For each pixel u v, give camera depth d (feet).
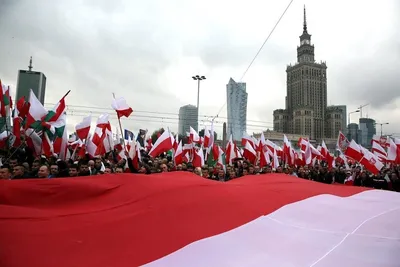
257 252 12.38
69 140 64.54
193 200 17.24
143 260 11.48
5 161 32.37
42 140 36.50
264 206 17.75
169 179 21.21
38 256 11.03
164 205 16.38
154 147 43.52
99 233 13.23
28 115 35.47
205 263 11.36
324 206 18.71
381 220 16.31
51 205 16.87
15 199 16.71
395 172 50.93
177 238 13.30
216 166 46.03
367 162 49.42
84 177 19.65
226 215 15.94
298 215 16.90
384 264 11.37
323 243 13.34
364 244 13.17
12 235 12.32
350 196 21.74
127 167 35.35
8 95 37.58
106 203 17.07
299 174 56.90
